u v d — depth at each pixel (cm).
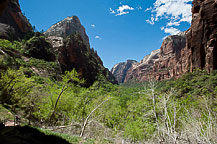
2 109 984
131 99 3023
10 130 371
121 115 2164
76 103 1595
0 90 1269
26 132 422
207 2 7850
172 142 595
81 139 745
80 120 1426
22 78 1530
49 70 5784
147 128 1013
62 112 1459
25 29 10188
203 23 7856
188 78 6544
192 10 8844
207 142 503
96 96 2445
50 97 1431
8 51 5066
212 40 7369
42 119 1159
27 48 6975
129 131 1110
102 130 1387
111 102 2378
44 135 470
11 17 9362
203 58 7612
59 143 456
